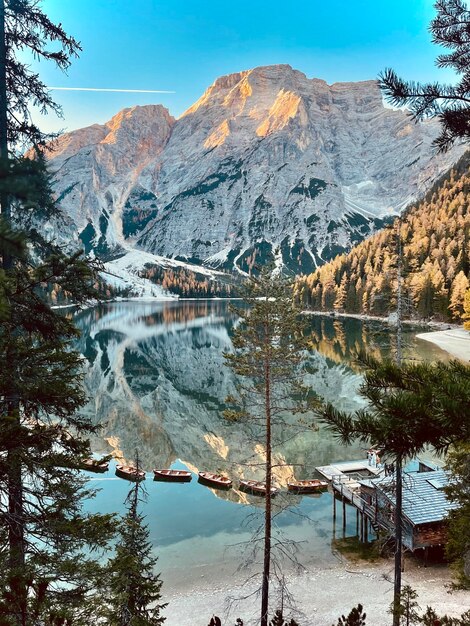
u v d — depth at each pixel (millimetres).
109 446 41812
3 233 2973
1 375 8039
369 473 32688
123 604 10500
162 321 158125
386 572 21359
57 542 8641
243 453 38969
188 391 62469
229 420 16766
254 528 26172
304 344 16141
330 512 28203
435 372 4129
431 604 18344
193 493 31359
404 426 3406
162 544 24547
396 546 16203
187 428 46750
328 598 19500
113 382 67812
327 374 65188
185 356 88375
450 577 20562
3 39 9289
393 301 19984
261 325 16406
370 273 140750
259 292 16281
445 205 161375
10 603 4422
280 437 41406
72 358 9312
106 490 31672
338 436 3682
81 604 8258
